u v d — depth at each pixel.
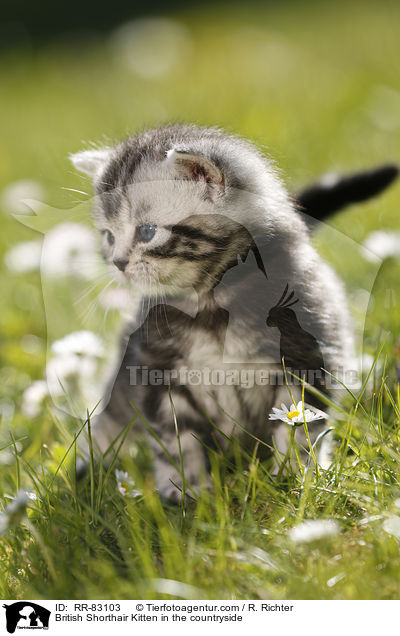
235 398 0.68
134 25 2.18
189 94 1.52
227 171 0.65
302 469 0.64
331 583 0.59
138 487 0.65
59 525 0.63
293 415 0.64
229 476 0.67
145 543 0.61
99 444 0.72
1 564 0.63
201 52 1.94
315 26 2.03
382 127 1.17
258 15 2.27
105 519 0.64
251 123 1.17
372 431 0.65
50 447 0.70
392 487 0.62
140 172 0.67
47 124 1.60
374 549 0.60
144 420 0.68
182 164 0.65
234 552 0.60
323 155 1.05
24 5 2.66
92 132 1.31
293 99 1.39
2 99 1.92
